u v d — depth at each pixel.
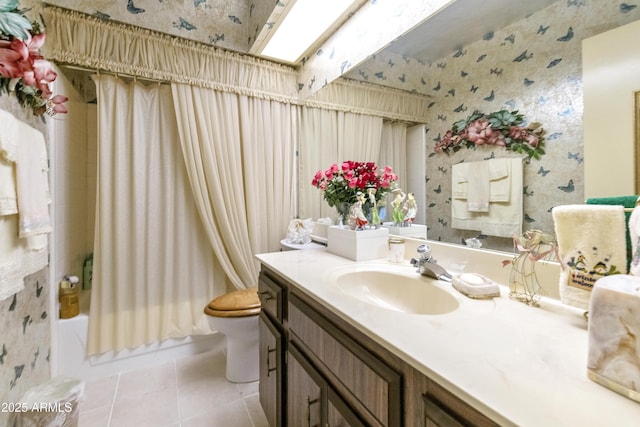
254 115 2.02
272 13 1.49
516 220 0.87
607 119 0.67
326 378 0.77
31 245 1.08
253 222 2.01
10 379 1.09
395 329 0.59
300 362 0.89
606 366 0.40
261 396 1.29
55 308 1.56
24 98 1.16
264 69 2.04
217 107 1.91
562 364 0.46
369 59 1.46
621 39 0.64
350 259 1.29
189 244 1.90
